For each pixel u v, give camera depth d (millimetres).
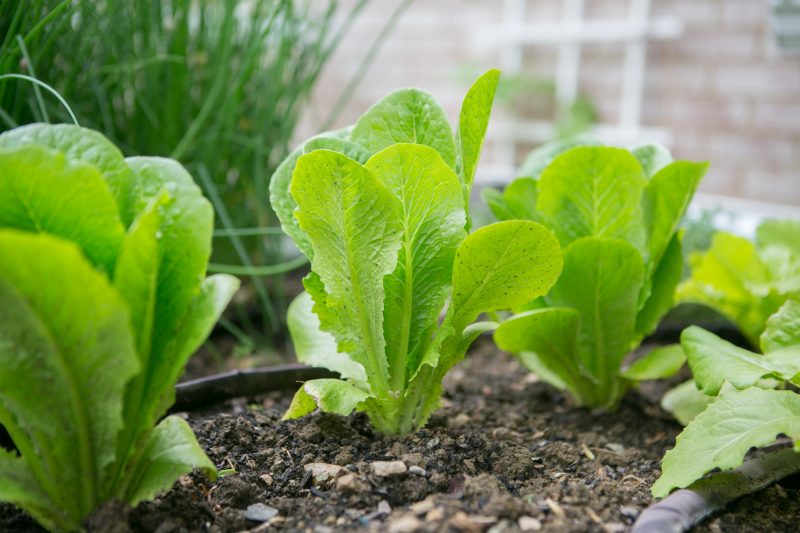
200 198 651
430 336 741
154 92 948
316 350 777
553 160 797
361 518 673
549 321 792
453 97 1721
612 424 840
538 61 1595
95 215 624
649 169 851
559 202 812
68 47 897
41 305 585
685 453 703
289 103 1000
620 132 1454
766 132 1309
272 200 737
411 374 746
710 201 1323
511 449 749
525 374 948
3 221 617
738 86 1325
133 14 905
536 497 697
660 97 1421
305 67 1016
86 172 615
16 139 642
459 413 841
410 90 743
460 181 729
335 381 719
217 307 634
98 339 603
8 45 819
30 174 609
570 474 747
